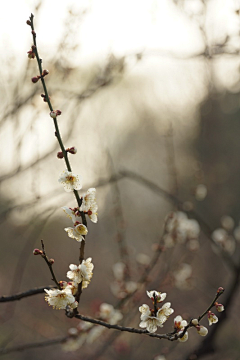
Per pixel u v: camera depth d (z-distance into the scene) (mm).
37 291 2293
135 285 3957
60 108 3102
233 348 5926
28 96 3033
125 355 4766
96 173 4250
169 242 4094
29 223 3693
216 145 8961
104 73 3240
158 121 6125
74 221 1908
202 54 3328
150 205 9711
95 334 3395
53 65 3002
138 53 3219
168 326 6242
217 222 8898
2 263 7613
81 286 1914
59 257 8312
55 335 5734
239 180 9117
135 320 5234
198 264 7273
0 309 5754
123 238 4258
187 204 4285
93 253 8461
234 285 3734
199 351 3555
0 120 2969
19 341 5922
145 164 10016
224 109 8266
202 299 6559
